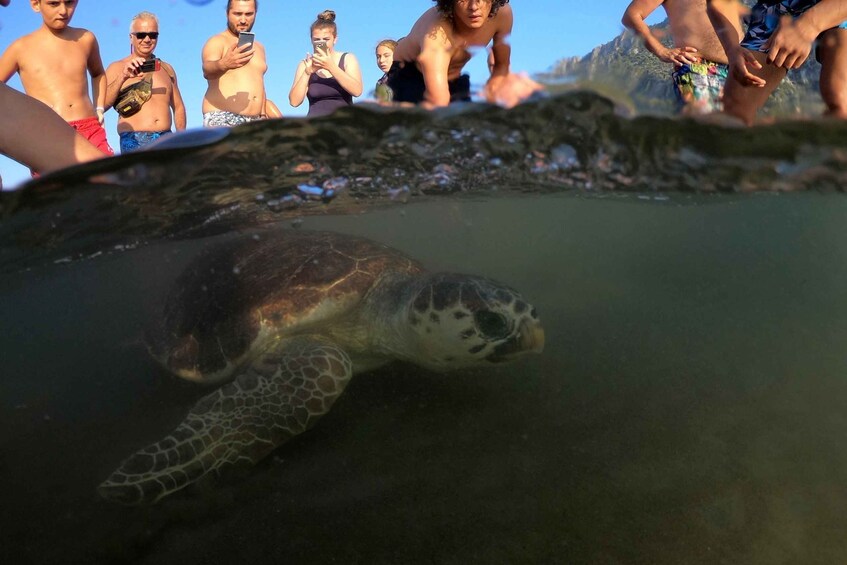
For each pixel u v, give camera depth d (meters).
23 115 1.29
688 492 1.50
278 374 1.87
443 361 2.12
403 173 2.79
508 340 1.98
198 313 2.34
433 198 3.75
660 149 2.38
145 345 2.55
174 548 1.41
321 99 3.21
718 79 2.32
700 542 1.33
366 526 1.44
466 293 1.99
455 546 1.36
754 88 2.28
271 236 2.65
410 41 2.34
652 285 3.51
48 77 2.97
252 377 1.89
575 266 4.26
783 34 2.02
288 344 2.08
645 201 4.00
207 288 2.43
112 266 4.09
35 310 4.77
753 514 1.41
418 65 2.25
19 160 1.32
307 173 2.52
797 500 1.45
